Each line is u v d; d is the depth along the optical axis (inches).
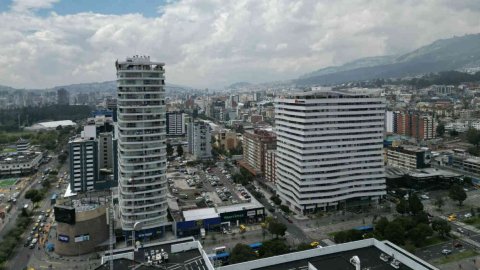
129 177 7524.6
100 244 7347.4
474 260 6594.5
